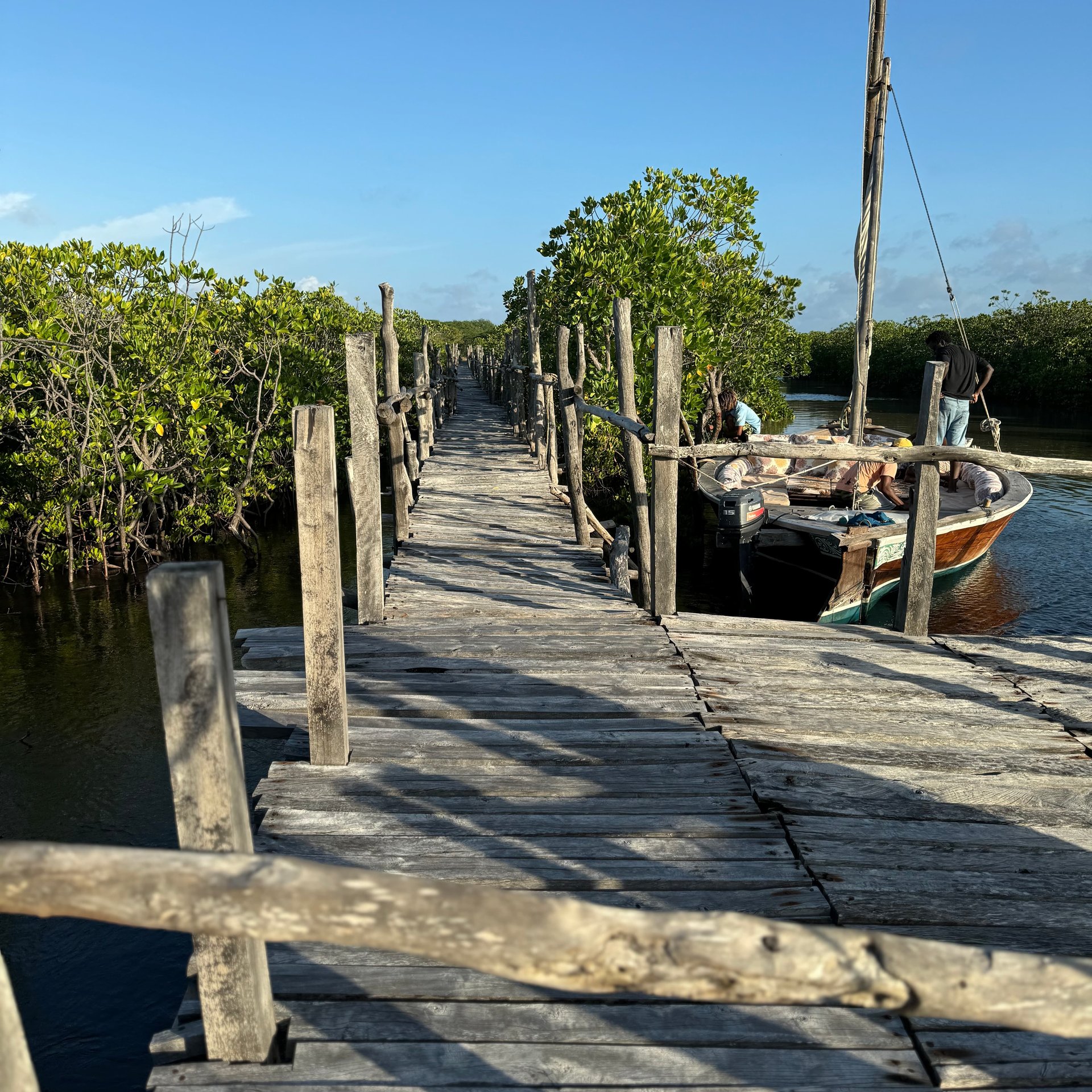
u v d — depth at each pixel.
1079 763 3.32
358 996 2.08
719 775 3.18
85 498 9.70
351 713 3.71
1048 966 1.11
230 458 11.85
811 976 1.10
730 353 15.33
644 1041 1.96
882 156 9.36
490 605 5.44
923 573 4.78
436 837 2.73
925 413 4.59
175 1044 1.90
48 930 3.97
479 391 30.19
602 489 12.84
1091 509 13.47
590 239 12.84
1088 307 33.53
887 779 3.16
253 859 1.21
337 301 18.12
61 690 6.53
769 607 8.55
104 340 10.34
